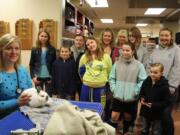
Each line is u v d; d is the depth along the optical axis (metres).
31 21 4.74
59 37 4.79
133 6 8.52
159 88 2.98
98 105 2.13
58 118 1.31
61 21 4.78
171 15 10.71
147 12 10.26
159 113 2.97
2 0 4.81
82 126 1.28
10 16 4.83
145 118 3.07
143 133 3.11
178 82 3.24
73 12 6.02
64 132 1.24
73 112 1.32
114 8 9.27
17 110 1.86
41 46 3.96
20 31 4.73
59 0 4.73
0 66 2.04
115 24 14.60
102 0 7.79
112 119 3.28
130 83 3.16
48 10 4.76
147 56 3.79
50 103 1.99
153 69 2.99
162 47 3.36
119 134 3.31
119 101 3.23
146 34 16.45
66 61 3.66
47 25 4.70
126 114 3.28
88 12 10.26
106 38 3.61
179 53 3.23
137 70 3.16
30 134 1.33
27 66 4.73
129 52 3.17
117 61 3.29
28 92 1.92
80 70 3.37
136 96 3.16
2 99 1.99
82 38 3.98
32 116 1.70
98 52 3.26
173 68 3.25
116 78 3.24
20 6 4.79
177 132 3.76
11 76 2.06
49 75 3.92
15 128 1.47
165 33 3.25
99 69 3.21
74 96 3.67
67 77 3.64
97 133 1.38
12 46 2.02
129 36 3.72
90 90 3.22
